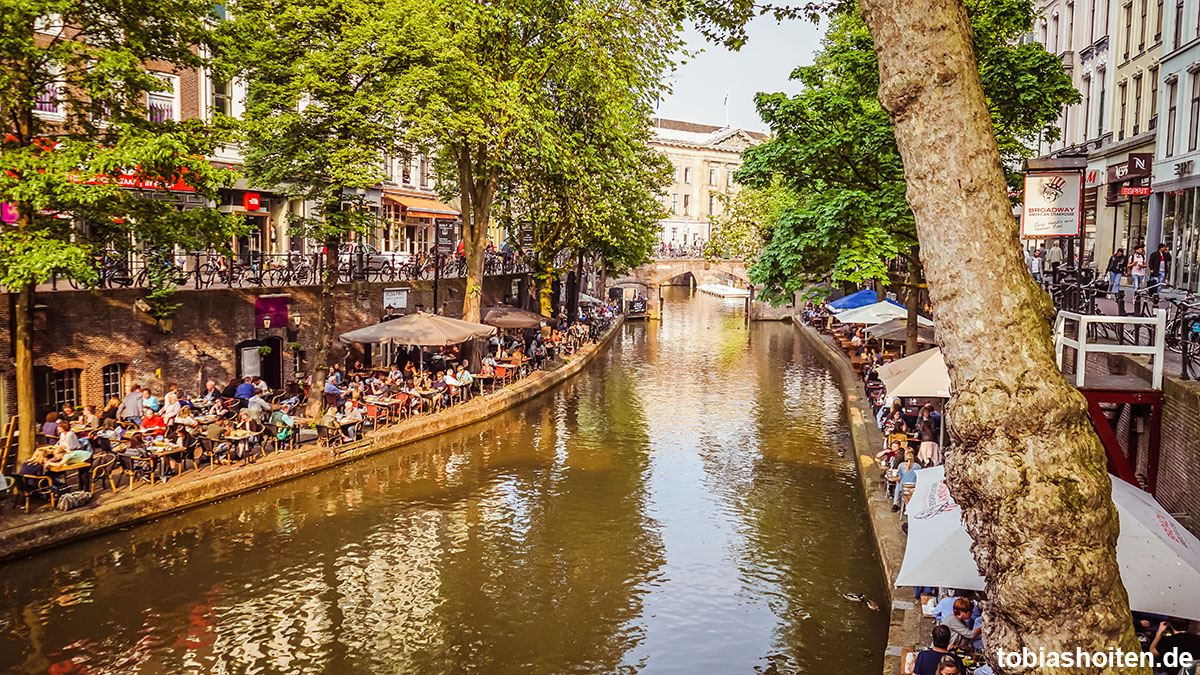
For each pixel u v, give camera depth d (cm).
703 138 10500
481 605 1283
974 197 476
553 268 3812
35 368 1742
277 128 1977
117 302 1902
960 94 477
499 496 1806
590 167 2880
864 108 1948
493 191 2841
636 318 6412
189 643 1133
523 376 3167
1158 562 779
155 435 1700
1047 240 2864
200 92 2833
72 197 1309
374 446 2072
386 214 4081
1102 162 3159
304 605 1265
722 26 975
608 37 2577
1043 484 459
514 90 2362
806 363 3984
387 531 1582
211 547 1464
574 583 1368
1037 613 457
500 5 2469
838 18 2261
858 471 1973
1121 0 2992
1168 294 2153
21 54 1343
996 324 471
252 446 1809
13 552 1305
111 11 1462
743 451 2228
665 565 1443
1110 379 1280
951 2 480
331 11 1991
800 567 1435
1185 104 2380
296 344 2458
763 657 1130
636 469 2038
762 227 5062
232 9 1986
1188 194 2350
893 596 1187
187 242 1534
